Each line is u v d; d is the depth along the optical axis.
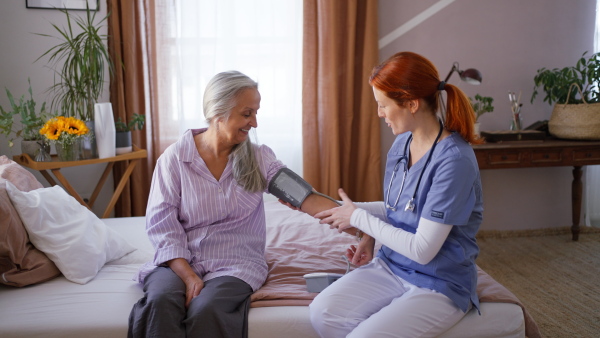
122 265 2.10
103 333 1.60
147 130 3.34
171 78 3.34
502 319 1.64
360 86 3.52
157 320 1.55
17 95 3.22
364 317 1.61
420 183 1.65
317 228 2.45
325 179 3.52
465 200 1.55
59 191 2.13
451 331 1.60
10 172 2.23
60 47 3.23
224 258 1.84
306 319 1.64
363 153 3.55
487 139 3.47
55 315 1.65
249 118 1.81
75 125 2.79
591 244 3.52
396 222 1.74
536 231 3.76
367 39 3.41
